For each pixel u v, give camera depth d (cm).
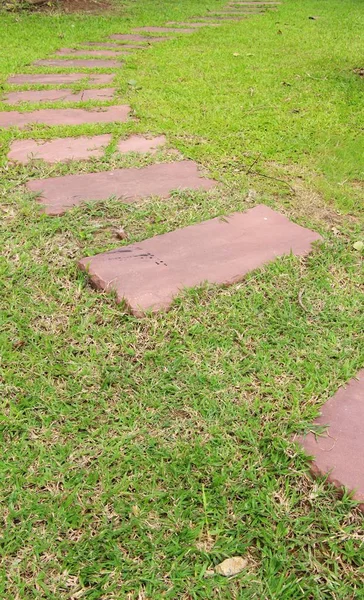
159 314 198
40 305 203
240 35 703
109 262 223
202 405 166
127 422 162
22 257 226
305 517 138
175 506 141
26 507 139
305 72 524
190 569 128
